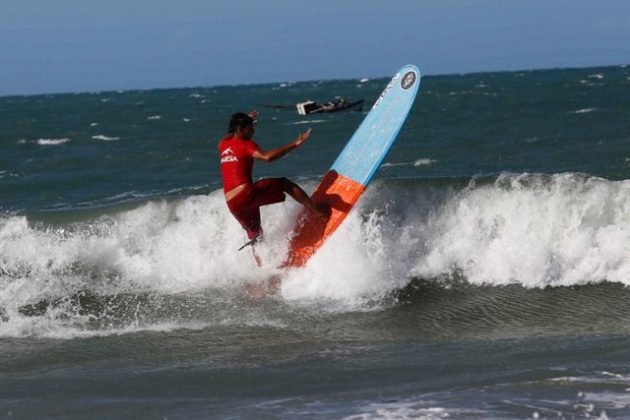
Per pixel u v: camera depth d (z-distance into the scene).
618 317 31.47
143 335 31.62
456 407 22.81
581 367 25.77
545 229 37.06
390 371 26.64
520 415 21.92
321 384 25.67
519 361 26.91
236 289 36.00
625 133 88.31
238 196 34.03
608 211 36.69
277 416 22.83
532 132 97.56
